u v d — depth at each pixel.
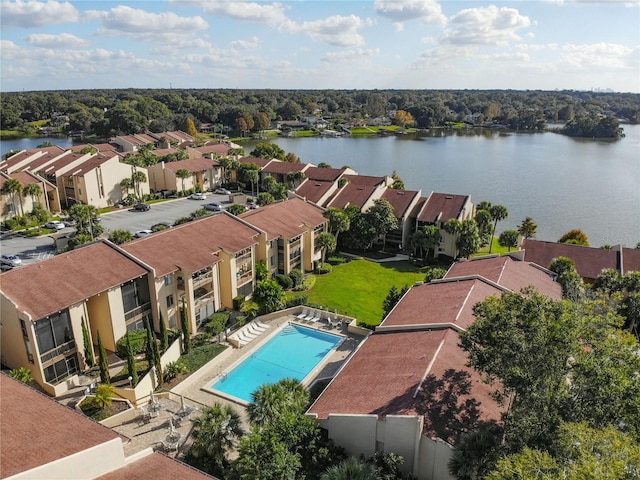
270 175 115.88
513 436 24.45
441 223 77.19
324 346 49.66
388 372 34.41
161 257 48.16
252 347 48.34
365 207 81.75
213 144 154.88
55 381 39.47
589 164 175.50
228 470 29.06
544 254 66.88
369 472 26.02
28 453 21.72
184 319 45.41
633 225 103.00
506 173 157.50
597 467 19.12
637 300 46.12
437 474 27.73
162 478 23.45
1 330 39.06
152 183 112.19
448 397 30.44
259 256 60.38
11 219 84.75
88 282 41.53
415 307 44.53
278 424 28.92
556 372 24.16
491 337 25.44
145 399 39.25
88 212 74.06
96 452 22.77
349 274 70.00
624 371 24.42
